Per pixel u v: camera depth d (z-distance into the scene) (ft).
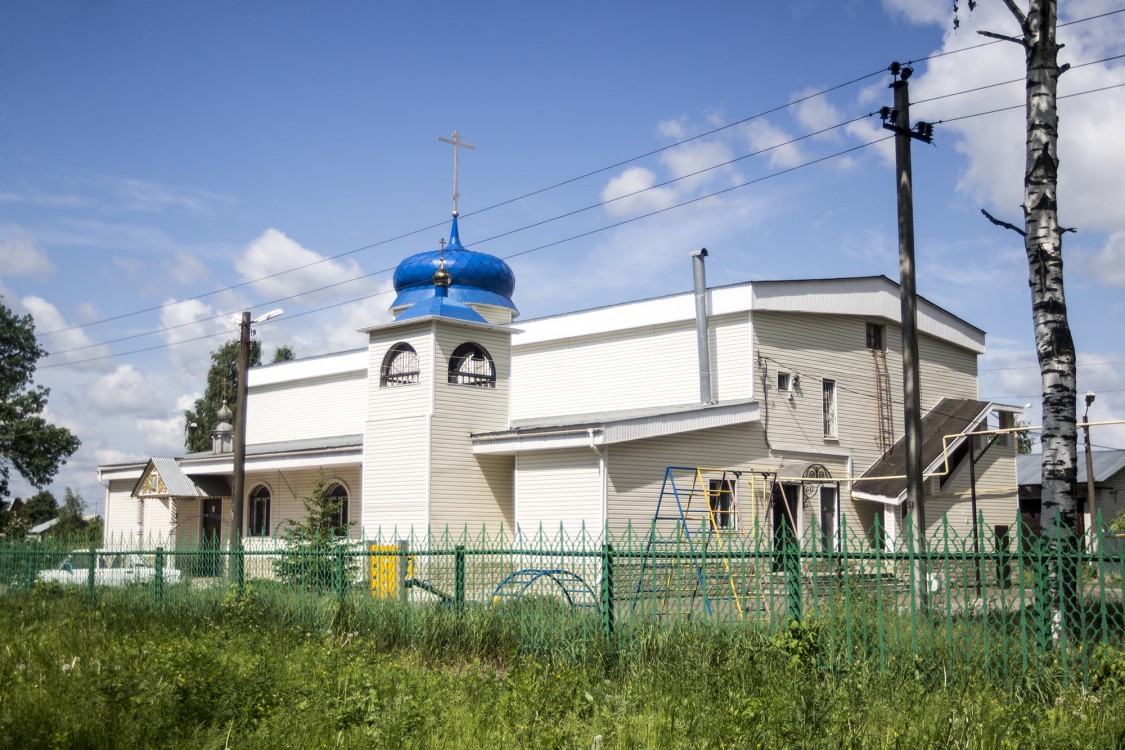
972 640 31.58
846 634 33.35
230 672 33.32
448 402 88.74
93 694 29.71
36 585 68.95
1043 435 38.14
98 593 65.82
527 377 113.91
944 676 30.35
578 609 40.73
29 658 41.37
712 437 88.74
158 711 28.53
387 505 89.40
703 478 87.04
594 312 108.27
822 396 101.40
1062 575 29.53
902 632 32.99
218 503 121.19
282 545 100.89
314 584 52.60
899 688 30.01
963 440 107.55
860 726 26.37
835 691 29.73
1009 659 30.48
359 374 128.67
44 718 28.55
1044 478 37.88
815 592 34.06
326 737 27.37
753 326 96.12
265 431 140.77
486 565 60.08
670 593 42.63
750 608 40.29
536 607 42.86
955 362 120.67
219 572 58.75
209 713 28.86
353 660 39.68
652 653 36.32
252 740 26.91
